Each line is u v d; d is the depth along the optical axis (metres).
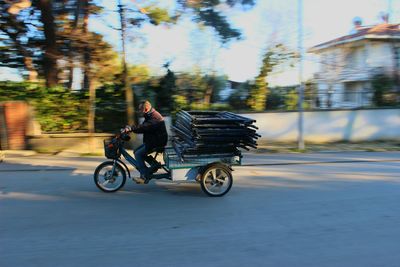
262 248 4.55
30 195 6.77
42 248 4.49
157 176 7.00
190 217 5.65
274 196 6.86
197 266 4.06
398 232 5.12
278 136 14.83
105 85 13.65
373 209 6.11
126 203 6.34
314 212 5.94
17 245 4.57
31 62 14.20
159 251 4.44
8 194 6.83
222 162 6.96
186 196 6.81
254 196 6.84
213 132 6.72
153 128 6.82
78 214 5.74
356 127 15.45
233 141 6.88
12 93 12.78
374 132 15.61
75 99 13.08
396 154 11.95
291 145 13.97
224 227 5.25
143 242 4.70
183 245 4.61
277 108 15.91
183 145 6.96
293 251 4.48
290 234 5.01
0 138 11.91
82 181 7.86
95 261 4.16
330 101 16.61
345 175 8.70
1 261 4.14
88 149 12.25
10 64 14.15
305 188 7.46
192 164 6.86
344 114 15.30
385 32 21.67
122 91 13.59
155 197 6.72
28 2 12.16
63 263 4.10
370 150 12.88
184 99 14.94
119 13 12.38
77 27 13.13
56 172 8.74
